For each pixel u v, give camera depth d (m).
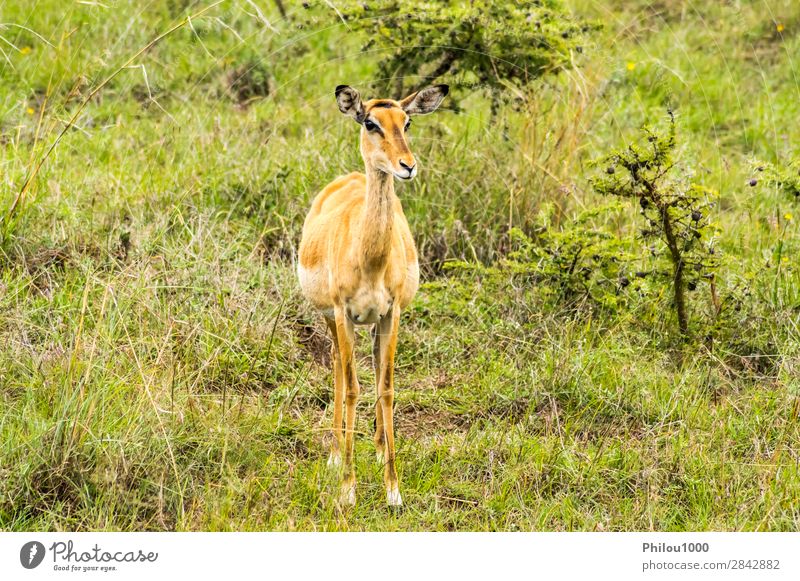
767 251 12.74
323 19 15.54
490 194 13.85
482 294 12.34
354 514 9.09
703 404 10.60
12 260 11.87
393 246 9.20
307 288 10.04
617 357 11.22
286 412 10.48
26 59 17.05
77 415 8.70
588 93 15.02
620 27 20.17
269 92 17.53
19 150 13.98
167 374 9.90
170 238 12.52
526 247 12.55
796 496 9.16
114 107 16.19
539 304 12.20
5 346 10.22
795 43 20.25
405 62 14.66
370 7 14.35
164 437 8.92
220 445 9.34
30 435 8.90
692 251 11.70
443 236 13.34
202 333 10.72
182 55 17.69
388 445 9.22
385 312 9.15
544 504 9.27
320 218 10.09
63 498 8.64
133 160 14.64
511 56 14.07
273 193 13.73
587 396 10.77
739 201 14.86
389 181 8.78
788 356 11.20
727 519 9.04
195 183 13.68
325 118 16.14
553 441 9.99
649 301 11.94
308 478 9.34
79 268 11.76
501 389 10.98
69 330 10.53
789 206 14.50
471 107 16.72
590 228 13.32
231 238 12.91
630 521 9.00
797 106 18.03
